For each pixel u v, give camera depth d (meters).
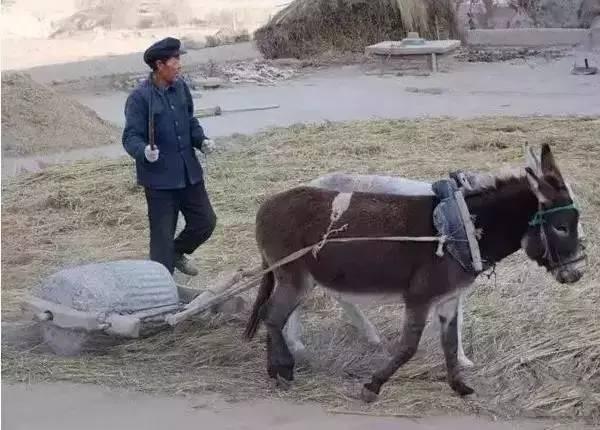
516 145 11.67
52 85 20.55
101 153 12.84
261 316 5.79
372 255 5.45
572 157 10.89
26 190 10.53
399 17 24.16
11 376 6.00
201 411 5.56
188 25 32.81
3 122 13.13
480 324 6.45
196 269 7.55
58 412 5.56
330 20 24.34
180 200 7.18
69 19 31.97
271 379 5.86
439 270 5.38
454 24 25.33
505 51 24.09
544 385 5.71
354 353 6.25
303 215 5.65
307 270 5.69
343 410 5.52
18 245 8.71
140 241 8.84
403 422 5.38
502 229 5.45
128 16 32.69
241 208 9.57
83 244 8.77
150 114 6.80
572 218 5.29
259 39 24.56
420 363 6.06
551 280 7.13
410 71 21.39
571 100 16.08
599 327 6.33
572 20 27.36
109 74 22.03
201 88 19.62
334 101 17.16
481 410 5.49
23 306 6.50
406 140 12.32
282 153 11.78
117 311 6.25
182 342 6.45
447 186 5.45
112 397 5.75
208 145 7.00
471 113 14.93
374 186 6.25
